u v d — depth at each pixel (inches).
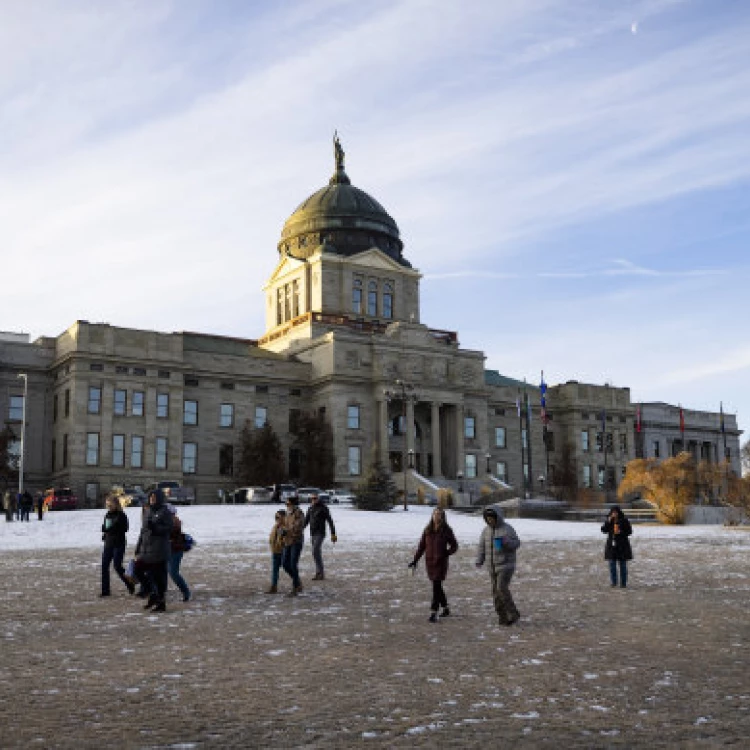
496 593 695.1
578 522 2596.0
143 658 564.1
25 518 2282.2
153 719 418.6
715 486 2925.7
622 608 788.0
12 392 3617.1
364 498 2859.3
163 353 3666.3
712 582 999.0
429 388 4047.7
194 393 3836.1
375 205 4849.9
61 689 479.8
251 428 3900.1
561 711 429.7
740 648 592.7
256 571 1106.1
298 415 4003.4
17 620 719.7
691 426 5403.5
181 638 636.1
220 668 533.3
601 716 419.8
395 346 4020.7
